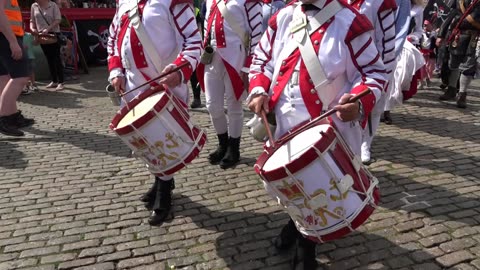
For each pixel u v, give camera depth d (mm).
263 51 2480
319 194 2010
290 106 2285
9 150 4840
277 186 2049
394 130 5117
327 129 2039
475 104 6250
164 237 3023
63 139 5184
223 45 3850
